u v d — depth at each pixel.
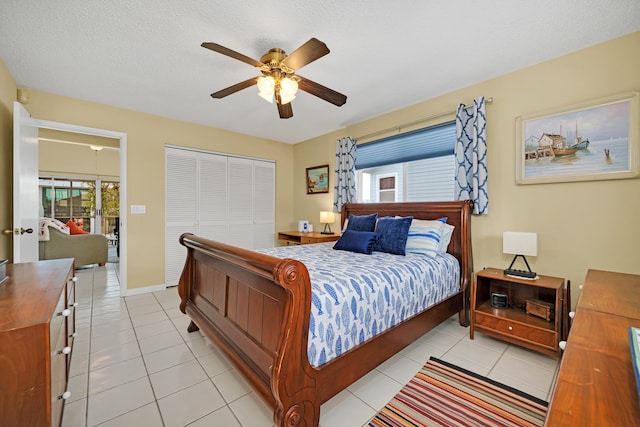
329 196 4.46
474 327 2.32
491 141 2.64
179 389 1.67
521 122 2.44
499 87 2.59
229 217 4.39
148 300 3.29
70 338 1.67
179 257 3.90
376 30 1.92
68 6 1.68
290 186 5.18
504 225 2.56
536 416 1.45
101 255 5.06
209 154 4.17
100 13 1.75
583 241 2.17
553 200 2.31
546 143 2.31
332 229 4.28
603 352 0.77
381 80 2.66
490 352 2.11
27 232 2.37
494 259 2.63
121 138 3.41
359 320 1.56
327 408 1.52
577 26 1.89
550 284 2.03
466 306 2.62
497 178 2.61
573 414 0.54
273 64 1.93
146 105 3.30
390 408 1.51
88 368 1.88
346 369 1.44
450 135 2.98
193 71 2.49
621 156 1.99
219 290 1.89
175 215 3.85
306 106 3.32
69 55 2.22
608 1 1.66
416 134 3.27
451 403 1.55
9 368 0.83
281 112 2.48
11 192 2.56
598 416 0.53
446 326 2.61
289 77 2.03
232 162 4.42
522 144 2.44
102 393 1.62
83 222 6.98
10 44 2.07
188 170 3.96
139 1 1.65
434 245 2.53
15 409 0.84
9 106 2.49
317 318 1.35
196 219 4.05
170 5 1.68
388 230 2.73
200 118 3.78
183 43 2.07
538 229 2.38
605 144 2.05
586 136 2.13
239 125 4.09
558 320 1.94
